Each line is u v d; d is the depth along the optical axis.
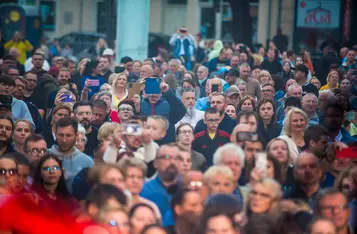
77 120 22.05
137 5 38.66
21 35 61.09
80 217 16.12
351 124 24.89
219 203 14.97
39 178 17.91
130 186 16.77
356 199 17.33
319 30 61.19
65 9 74.81
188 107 26.73
